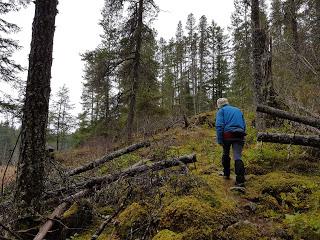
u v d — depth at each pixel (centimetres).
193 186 583
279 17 1445
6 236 523
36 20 606
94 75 2191
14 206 557
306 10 1534
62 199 639
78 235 541
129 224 500
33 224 549
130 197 614
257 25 1082
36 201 568
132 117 2017
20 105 1440
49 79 606
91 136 2742
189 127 1658
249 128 1127
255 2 1089
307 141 675
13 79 1487
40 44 598
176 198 543
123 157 1042
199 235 434
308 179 626
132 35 2083
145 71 2103
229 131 648
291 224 466
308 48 1184
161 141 1262
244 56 2395
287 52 1178
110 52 2092
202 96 5225
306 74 1127
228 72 5097
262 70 1062
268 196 567
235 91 3206
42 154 588
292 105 979
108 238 496
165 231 448
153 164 671
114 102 2114
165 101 4541
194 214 462
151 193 609
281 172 682
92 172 884
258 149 830
